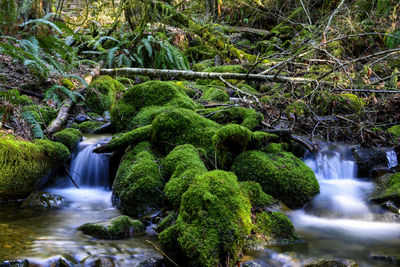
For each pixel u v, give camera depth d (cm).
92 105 574
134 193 328
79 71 648
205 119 412
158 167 350
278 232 273
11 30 484
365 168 418
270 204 311
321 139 480
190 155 343
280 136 420
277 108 541
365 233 294
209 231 235
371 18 779
